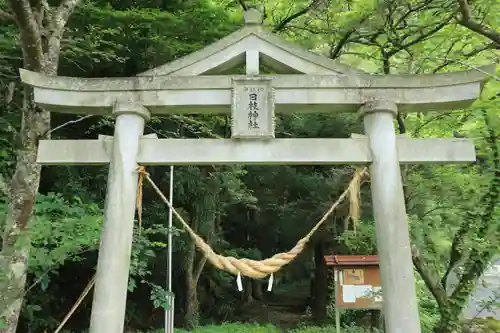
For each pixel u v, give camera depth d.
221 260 4.56
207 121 11.04
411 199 8.48
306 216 14.45
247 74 4.87
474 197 7.36
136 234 7.95
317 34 9.14
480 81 4.74
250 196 13.63
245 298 18.19
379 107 4.71
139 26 9.55
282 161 4.66
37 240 6.11
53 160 4.76
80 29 9.22
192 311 13.77
